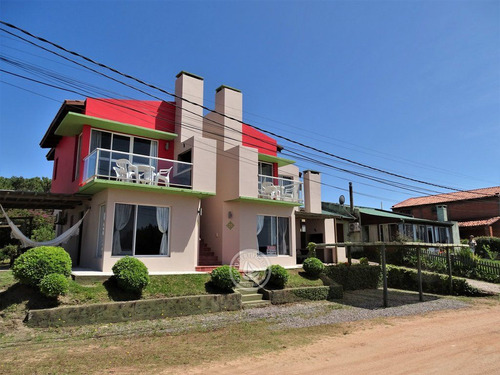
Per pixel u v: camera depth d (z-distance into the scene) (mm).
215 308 11430
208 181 15016
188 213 14383
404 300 15000
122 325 9359
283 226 17625
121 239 12703
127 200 12977
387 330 9461
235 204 16062
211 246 16750
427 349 7523
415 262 23109
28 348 7289
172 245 13719
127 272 10398
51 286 8844
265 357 6902
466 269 20891
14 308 8688
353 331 9312
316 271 15711
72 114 13602
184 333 8844
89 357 6770
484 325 10141
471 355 7023
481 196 35500
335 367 6273
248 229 15883
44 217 28875
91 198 14227
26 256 9273
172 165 14438
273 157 19656
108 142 15031
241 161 15938
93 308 9289
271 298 13023
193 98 17016
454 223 30938
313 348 7602
